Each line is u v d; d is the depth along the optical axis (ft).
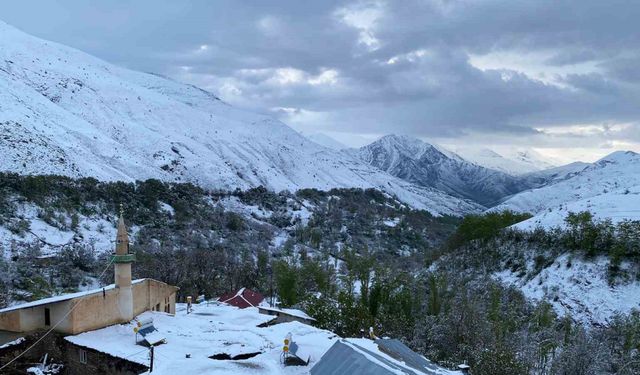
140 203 408.67
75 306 108.17
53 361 106.83
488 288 246.27
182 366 86.02
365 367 71.10
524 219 345.51
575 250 259.19
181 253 282.36
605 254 245.04
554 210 325.83
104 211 364.58
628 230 245.45
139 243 317.63
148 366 92.99
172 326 120.47
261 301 220.64
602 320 214.69
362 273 234.38
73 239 300.61
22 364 105.09
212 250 329.11
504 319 196.65
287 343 92.38
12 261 241.55
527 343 167.32
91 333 110.11
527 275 266.57
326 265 295.28
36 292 209.67
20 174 364.17
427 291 226.17
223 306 176.35
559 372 152.15
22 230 286.66
